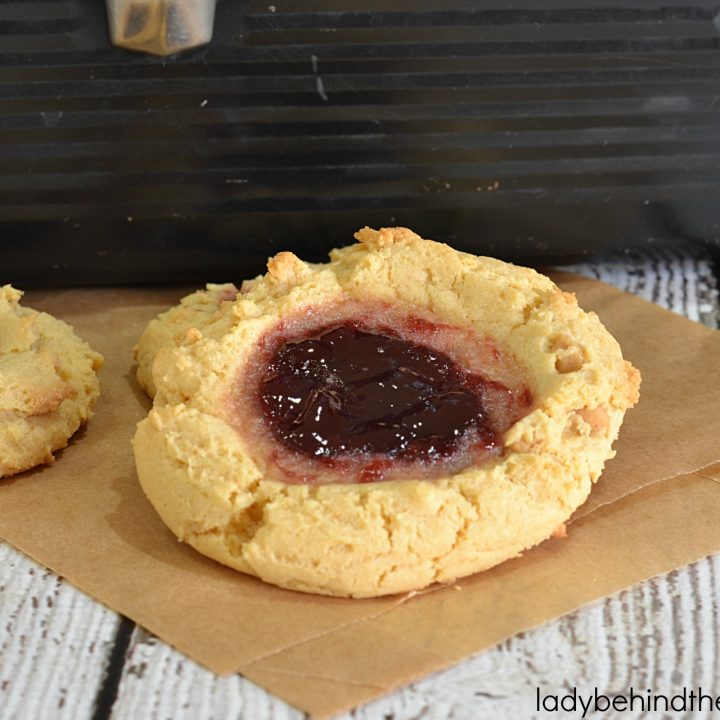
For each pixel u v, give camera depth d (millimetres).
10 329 351
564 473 315
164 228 388
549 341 336
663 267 415
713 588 314
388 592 307
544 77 378
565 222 398
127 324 386
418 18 368
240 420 324
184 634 298
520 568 315
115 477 337
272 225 390
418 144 383
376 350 336
